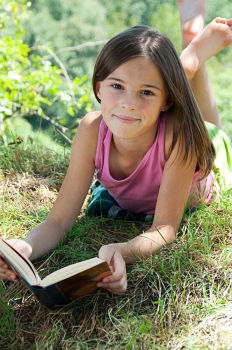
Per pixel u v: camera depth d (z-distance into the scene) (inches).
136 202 124.0
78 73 562.6
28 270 95.7
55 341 97.8
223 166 137.7
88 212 128.7
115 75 105.4
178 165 112.1
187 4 161.9
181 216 113.3
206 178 125.0
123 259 101.9
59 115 471.2
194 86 156.4
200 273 106.5
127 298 103.1
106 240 119.6
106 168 118.7
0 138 215.6
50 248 114.3
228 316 98.6
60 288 94.2
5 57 273.3
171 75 107.0
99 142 116.6
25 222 126.9
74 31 576.1
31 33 566.3
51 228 115.6
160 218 111.5
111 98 106.3
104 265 92.0
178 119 111.7
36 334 100.8
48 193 139.1
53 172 148.3
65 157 155.3
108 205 127.2
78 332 99.0
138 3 605.9
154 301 102.6
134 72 104.5
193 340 94.7
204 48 150.8
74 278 92.7
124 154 116.0
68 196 118.2
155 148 113.9
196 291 104.2
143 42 105.4
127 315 98.8
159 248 108.8
